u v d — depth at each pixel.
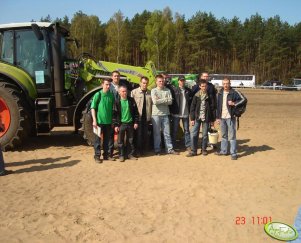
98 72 10.05
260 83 70.19
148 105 8.83
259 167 7.74
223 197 5.92
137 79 10.10
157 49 61.69
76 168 7.59
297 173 7.30
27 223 4.96
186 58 66.19
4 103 8.70
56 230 4.76
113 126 8.21
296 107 22.31
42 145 9.89
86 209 5.42
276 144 10.29
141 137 8.72
